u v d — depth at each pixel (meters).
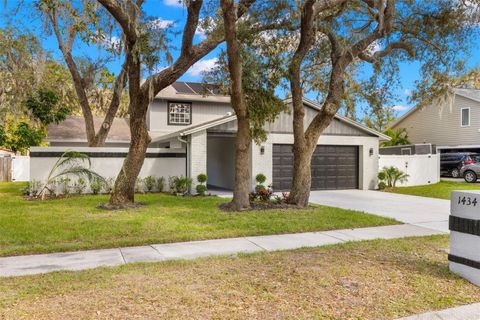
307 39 10.36
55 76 18.72
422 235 7.80
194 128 15.17
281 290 4.42
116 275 4.95
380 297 4.29
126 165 11.27
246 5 10.12
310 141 11.29
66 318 3.62
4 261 5.82
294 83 10.86
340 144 18.00
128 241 7.03
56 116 18.31
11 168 21.69
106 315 3.69
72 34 10.59
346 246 6.67
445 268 5.38
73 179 14.68
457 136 27.64
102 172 15.12
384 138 18.94
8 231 7.67
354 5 11.18
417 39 12.02
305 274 4.99
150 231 7.84
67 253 6.31
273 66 10.64
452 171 25.44
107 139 20.08
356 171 18.61
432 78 12.38
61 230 7.80
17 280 4.82
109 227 8.10
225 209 10.64
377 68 11.95
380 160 19.73
